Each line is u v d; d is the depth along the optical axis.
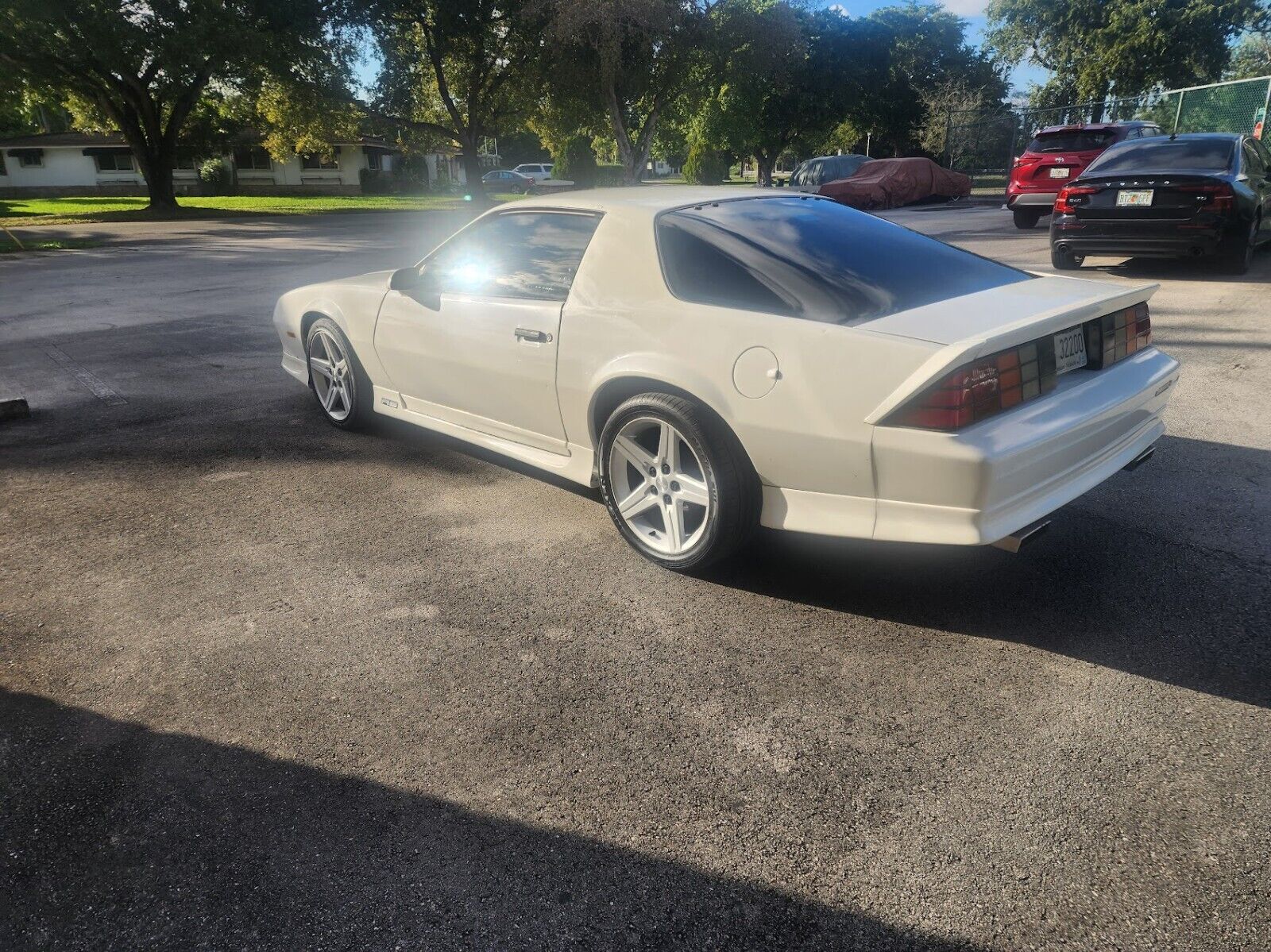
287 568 3.34
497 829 2.00
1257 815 1.98
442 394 4.20
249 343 7.69
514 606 3.03
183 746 2.30
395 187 53.50
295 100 30.00
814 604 3.00
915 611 2.94
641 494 3.28
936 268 3.20
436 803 2.09
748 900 1.79
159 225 24.56
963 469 2.43
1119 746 2.23
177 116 29.55
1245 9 42.25
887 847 1.92
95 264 14.58
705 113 41.41
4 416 5.35
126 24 25.16
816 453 2.70
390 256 14.95
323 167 52.03
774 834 1.97
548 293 3.51
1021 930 1.70
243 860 1.92
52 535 3.67
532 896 1.81
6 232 20.16
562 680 2.59
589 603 3.05
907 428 2.50
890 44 49.12
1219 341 6.36
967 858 1.88
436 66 31.20
